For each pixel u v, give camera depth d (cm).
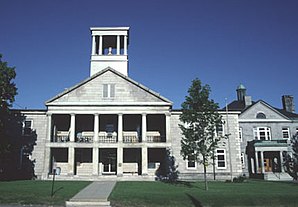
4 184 3033
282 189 2819
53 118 4250
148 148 4169
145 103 4078
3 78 3466
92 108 4069
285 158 4819
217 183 3481
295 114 5241
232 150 4266
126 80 4166
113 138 4381
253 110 5022
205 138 2830
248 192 2562
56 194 2384
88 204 2164
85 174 4269
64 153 4306
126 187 2894
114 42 5053
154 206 2144
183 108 2923
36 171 4081
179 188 2858
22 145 4144
